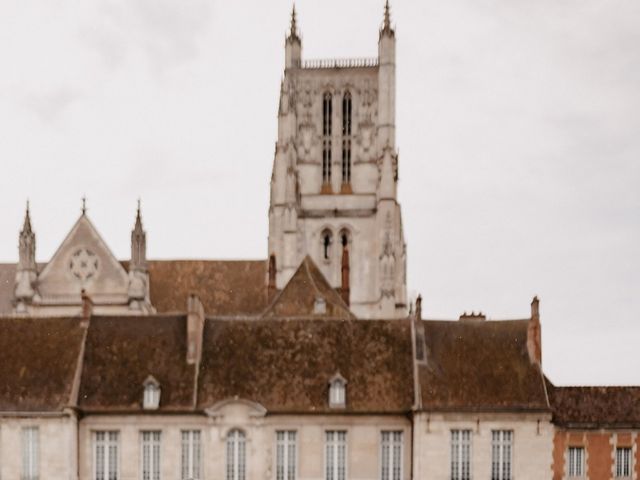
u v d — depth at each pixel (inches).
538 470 3671.3
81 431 3715.6
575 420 3772.1
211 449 3703.3
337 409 3715.6
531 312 3870.6
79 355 3809.1
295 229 5969.5
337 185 6161.4
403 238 6131.9
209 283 5472.4
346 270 5551.2
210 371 3809.1
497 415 3681.1
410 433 3715.6
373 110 6210.6
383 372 3801.7
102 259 5098.4
